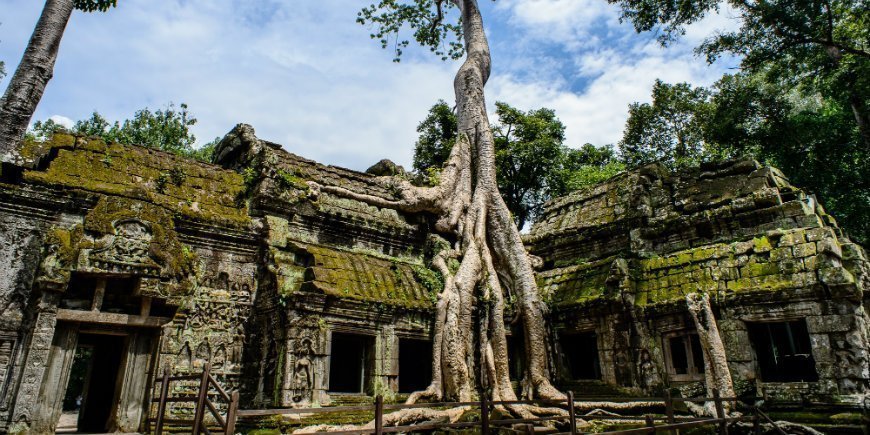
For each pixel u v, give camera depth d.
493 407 10.41
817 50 16.81
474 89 16.61
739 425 9.27
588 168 26.41
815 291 10.06
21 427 7.86
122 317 9.13
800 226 11.45
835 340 9.75
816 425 9.15
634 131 27.61
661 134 27.02
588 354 14.91
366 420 9.90
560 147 28.45
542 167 27.06
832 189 18.83
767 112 19.44
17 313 8.56
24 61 8.48
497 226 14.16
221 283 10.95
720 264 11.81
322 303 10.54
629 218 14.51
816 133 18.45
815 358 9.91
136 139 24.80
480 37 18.50
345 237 13.02
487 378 11.68
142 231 9.27
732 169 13.48
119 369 9.49
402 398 11.37
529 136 27.22
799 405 9.78
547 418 7.46
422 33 22.14
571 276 14.99
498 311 12.28
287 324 10.18
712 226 12.90
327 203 12.98
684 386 11.24
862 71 15.09
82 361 27.94
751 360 10.59
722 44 16.95
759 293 10.70
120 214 9.12
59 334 8.64
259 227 11.59
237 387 10.52
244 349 10.87
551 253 16.62
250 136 13.10
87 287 9.18
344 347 13.67
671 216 13.60
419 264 13.99
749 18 16.45
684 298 11.59
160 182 10.98
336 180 13.81
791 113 20.47
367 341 11.58
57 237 8.56
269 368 10.30
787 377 11.05
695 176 14.24
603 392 12.71
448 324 11.72
